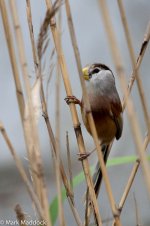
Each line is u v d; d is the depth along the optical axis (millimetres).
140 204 16828
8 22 7367
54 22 8516
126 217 16312
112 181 18156
